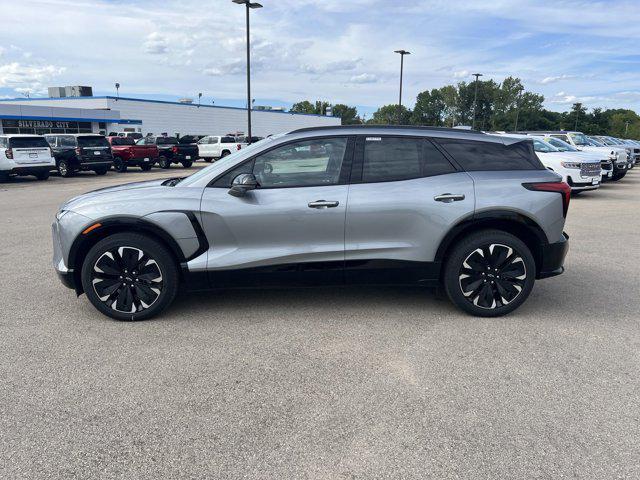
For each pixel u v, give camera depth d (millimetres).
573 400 3137
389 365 3609
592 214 10859
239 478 2447
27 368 3549
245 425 2873
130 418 2939
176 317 4547
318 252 4352
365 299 5043
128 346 3924
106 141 21859
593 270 6207
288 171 4391
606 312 4699
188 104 57562
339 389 3273
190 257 4340
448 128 4684
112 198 4359
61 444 2699
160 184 4770
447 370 3533
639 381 3381
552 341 4031
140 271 4367
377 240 4383
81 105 50781
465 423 2893
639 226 9328
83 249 4410
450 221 4328
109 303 4391
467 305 4492
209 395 3197
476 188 4363
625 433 2795
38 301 4984
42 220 10016
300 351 3844
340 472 2488
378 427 2855
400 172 4426
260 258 4340
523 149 4629
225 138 32562
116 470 2498
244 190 4242
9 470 2488
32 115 42281
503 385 3322
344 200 4293
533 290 5383
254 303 4926
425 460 2574
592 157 13305
